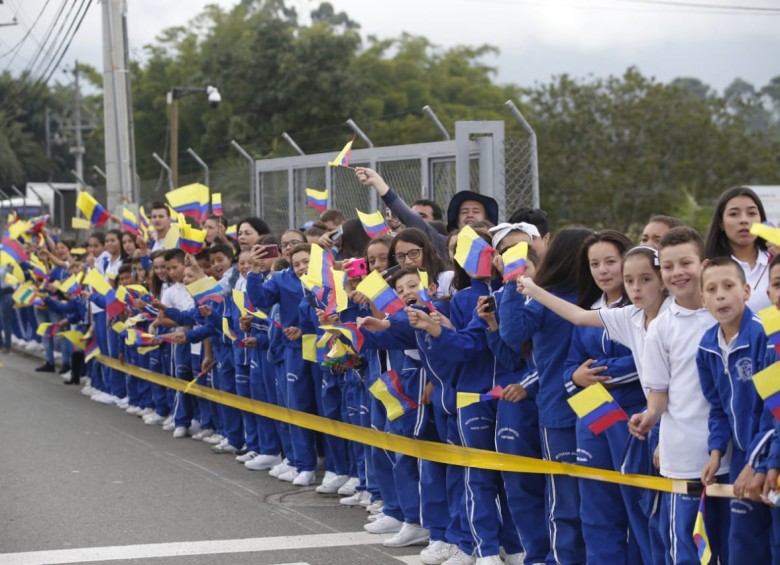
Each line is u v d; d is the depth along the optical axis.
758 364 6.59
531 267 8.69
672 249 7.02
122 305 15.80
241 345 13.62
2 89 63.50
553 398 8.23
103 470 13.55
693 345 7.00
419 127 55.91
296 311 12.48
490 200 11.92
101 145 101.38
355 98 55.69
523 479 8.73
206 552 9.76
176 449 15.19
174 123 39.47
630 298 7.43
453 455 9.26
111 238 19.55
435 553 9.50
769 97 88.31
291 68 54.38
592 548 7.96
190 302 15.58
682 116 51.72
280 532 10.50
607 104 52.66
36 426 17.06
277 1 68.69
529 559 8.83
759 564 6.84
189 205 15.52
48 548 9.88
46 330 20.88
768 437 6.46
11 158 97.31
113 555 9.63
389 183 17.34
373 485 11.20
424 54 79.19
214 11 70.88
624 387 7.70
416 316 8.76
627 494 7.70
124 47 25.86
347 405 11.62
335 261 11.54
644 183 50.41
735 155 51.31
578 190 50.69
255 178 21.83
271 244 12.81
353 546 10.02
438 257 10.20
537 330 8.23
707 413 6.98
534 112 54.56
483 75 81.31
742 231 8.07
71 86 105.88
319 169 19.55
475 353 8.91
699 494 6.95
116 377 19.69
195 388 15.64
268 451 13.72
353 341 9.48
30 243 21.80
